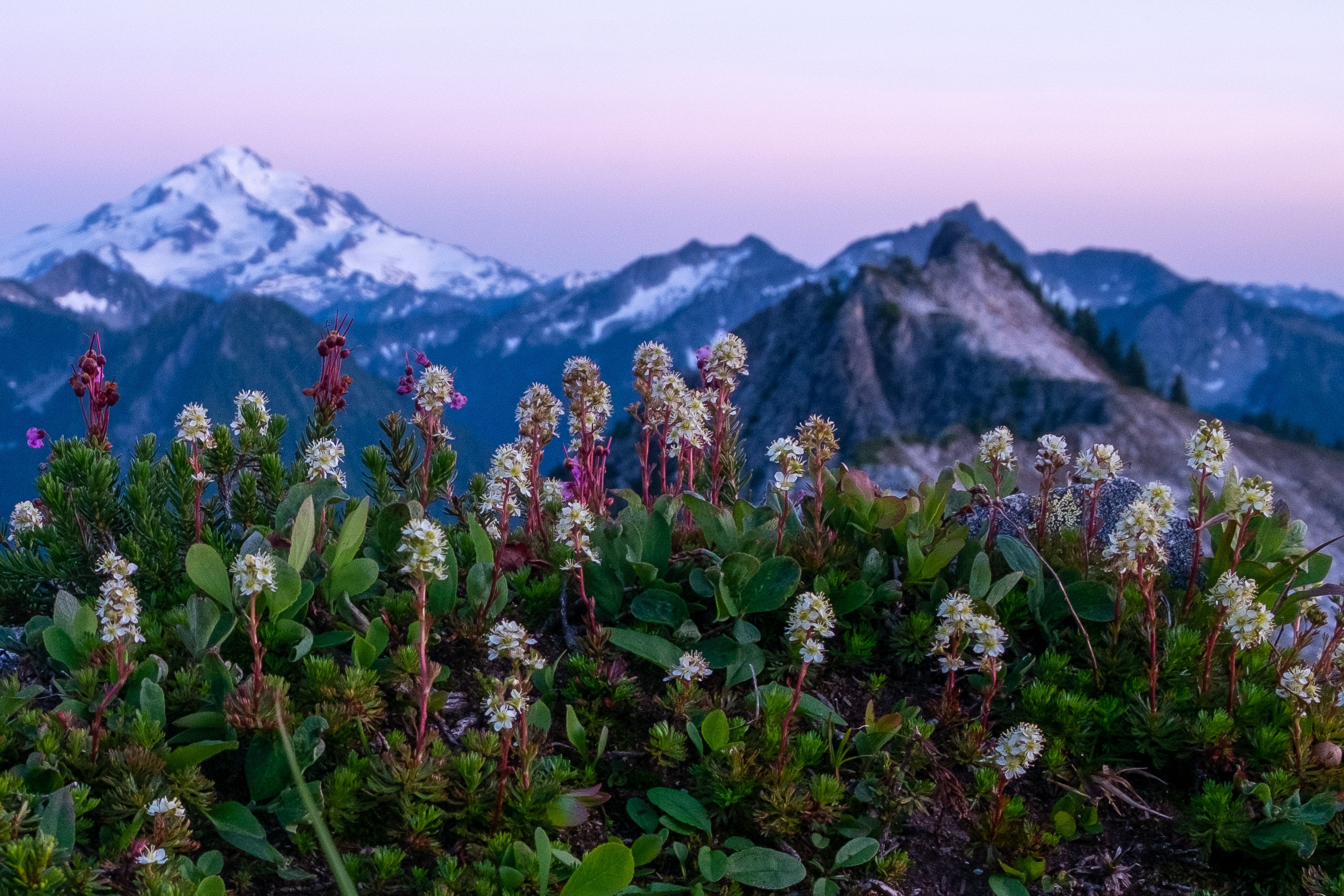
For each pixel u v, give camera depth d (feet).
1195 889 14.20
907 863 14.19
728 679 16.70
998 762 13.97
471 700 16.07
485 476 21.45
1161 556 15.85
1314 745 15.66
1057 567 19.36
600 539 18.42
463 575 19.06
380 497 20.99
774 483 18.37
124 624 13.43
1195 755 15.97
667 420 20.01
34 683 15.89
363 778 13.97
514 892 12.75
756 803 14.66
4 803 12.21
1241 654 17.61
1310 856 13.92
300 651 15.51
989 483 21.62
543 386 19.71
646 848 13.60
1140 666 17.30
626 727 16.08
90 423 20.17
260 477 20.03
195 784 13.21
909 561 18.88
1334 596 16.99
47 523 20.25
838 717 16.10
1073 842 15.02
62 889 11.36
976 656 17.81
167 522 19.21
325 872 13.06
